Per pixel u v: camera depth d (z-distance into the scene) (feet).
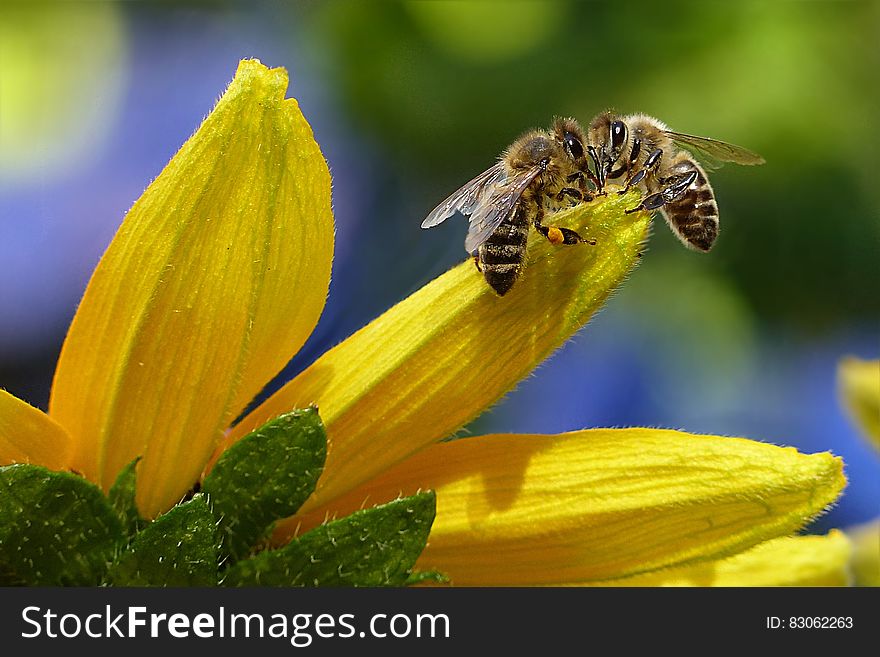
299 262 0.67
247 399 0.68
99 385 0.67
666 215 0.80
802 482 0.68
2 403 0.67
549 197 0.76
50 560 0.64
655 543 0.68
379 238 0.97
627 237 0.68
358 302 0.95
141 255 0.67
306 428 0.65
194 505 0.64
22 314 0.95
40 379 0.94
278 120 0.67
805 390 0.97
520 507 0.68
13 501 0.64
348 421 0.68
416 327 0.69
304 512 0.68
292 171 0.67
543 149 0.76
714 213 0.80
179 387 0.67
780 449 0.68
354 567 0.65
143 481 0.67
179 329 0.67
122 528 0.65
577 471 0.69
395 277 0.96
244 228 0.67
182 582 0.64
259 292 0.67
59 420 0.68
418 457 0.69
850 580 0.71
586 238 0.68
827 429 0.96
